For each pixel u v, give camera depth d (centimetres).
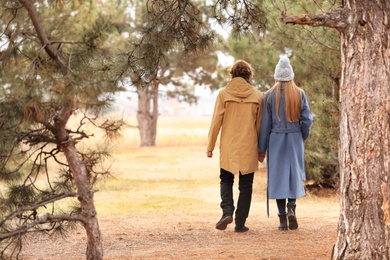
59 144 793
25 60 773
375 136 710
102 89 738
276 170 1102
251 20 1065
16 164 845
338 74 1725
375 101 710
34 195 853
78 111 776
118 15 2842
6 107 715
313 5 1327
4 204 827
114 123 830
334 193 1875
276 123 1110
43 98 723
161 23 988
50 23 837
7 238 770
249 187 1125
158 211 1554
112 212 1560
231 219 1104
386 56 712
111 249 1046
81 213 805
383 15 714
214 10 1052
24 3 745
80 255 1012
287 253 930
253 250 962
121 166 2842
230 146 1107
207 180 2317
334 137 1697
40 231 862
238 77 1132
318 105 1670
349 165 724
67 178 878
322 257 893
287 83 1105
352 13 724
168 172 2602
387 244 708
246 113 1114
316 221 1262
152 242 1095
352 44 724
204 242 1059
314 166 1859
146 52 959
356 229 719
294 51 1823
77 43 810
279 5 1427
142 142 4666
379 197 709
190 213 1491
